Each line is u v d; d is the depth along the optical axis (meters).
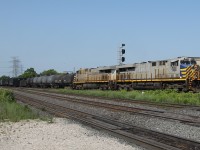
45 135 13.01
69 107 26.55
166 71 42.47
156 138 12.41
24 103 31.58
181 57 40.47
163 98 31.30
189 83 38.94
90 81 61.28
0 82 123.62
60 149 10.27
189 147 10.62
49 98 37.62
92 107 25.66
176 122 16.53
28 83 102.81
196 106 24.36
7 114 18.94
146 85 46.09
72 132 13.70
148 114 19.59
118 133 13.12
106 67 56.66
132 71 49.72
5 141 11.84
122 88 51.97
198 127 14.88
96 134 13.30
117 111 22.39
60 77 76.75
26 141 11.77
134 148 10.43
